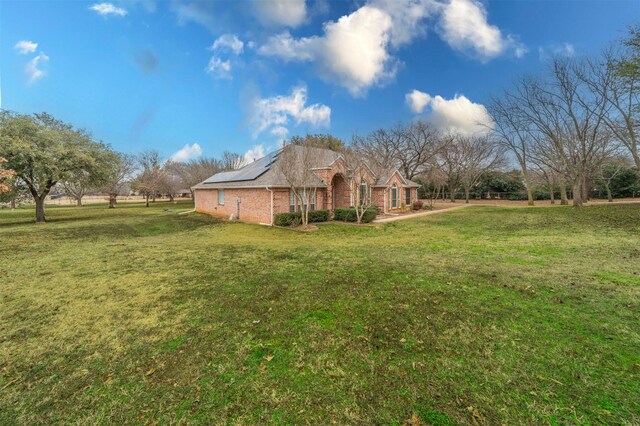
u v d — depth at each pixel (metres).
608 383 2.65
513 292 4.98
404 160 33.22
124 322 4.24
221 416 2.40
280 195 17.34
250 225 17.19
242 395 2.64
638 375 2.75
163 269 7.22
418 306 4.49
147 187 39.34
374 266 6.97
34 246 10.92
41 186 19.84
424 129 32.25
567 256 7.69
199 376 2.93
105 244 11.29
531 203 27.86
